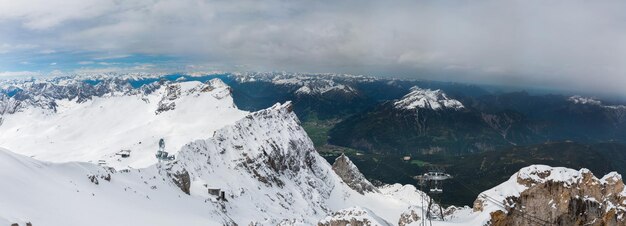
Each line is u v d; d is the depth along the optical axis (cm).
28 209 9200
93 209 11194
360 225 10000
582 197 12088
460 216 13038
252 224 17700
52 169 12419
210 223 14788
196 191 19112
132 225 11262
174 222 13050
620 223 11638
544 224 11819
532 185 12388
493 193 12462
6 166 10606
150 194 15150
